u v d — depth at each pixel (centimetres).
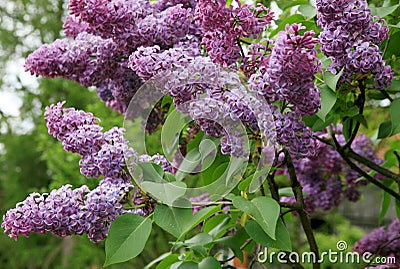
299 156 108
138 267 284
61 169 258
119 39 122
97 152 112
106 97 144
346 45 108
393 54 130
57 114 114
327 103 109
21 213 106
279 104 110
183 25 121
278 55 101
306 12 126
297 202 125
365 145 169
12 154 693
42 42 759
